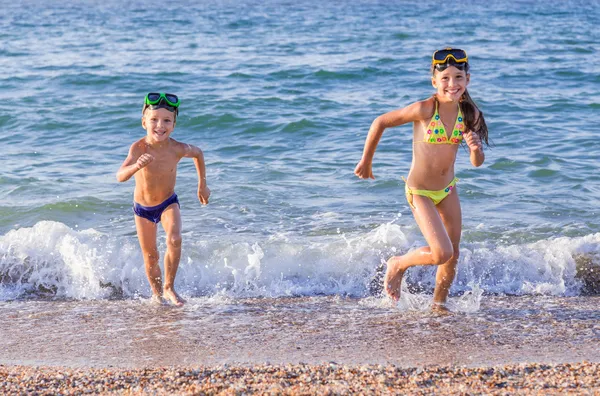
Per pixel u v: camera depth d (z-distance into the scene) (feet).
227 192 30.35
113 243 22.80
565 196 29.73
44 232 23.03
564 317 18.61
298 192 30.58
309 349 16.43
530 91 55.93
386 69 65.98
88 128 44.55
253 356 16.01
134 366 15.47
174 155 19.54
